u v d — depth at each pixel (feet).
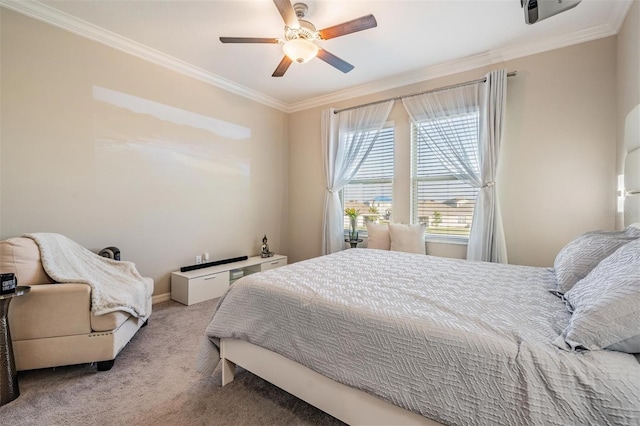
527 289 5.44
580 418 2.75
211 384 5.94
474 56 10.16
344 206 14.24
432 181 11.75
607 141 8.43
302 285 5.49
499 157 9.71
